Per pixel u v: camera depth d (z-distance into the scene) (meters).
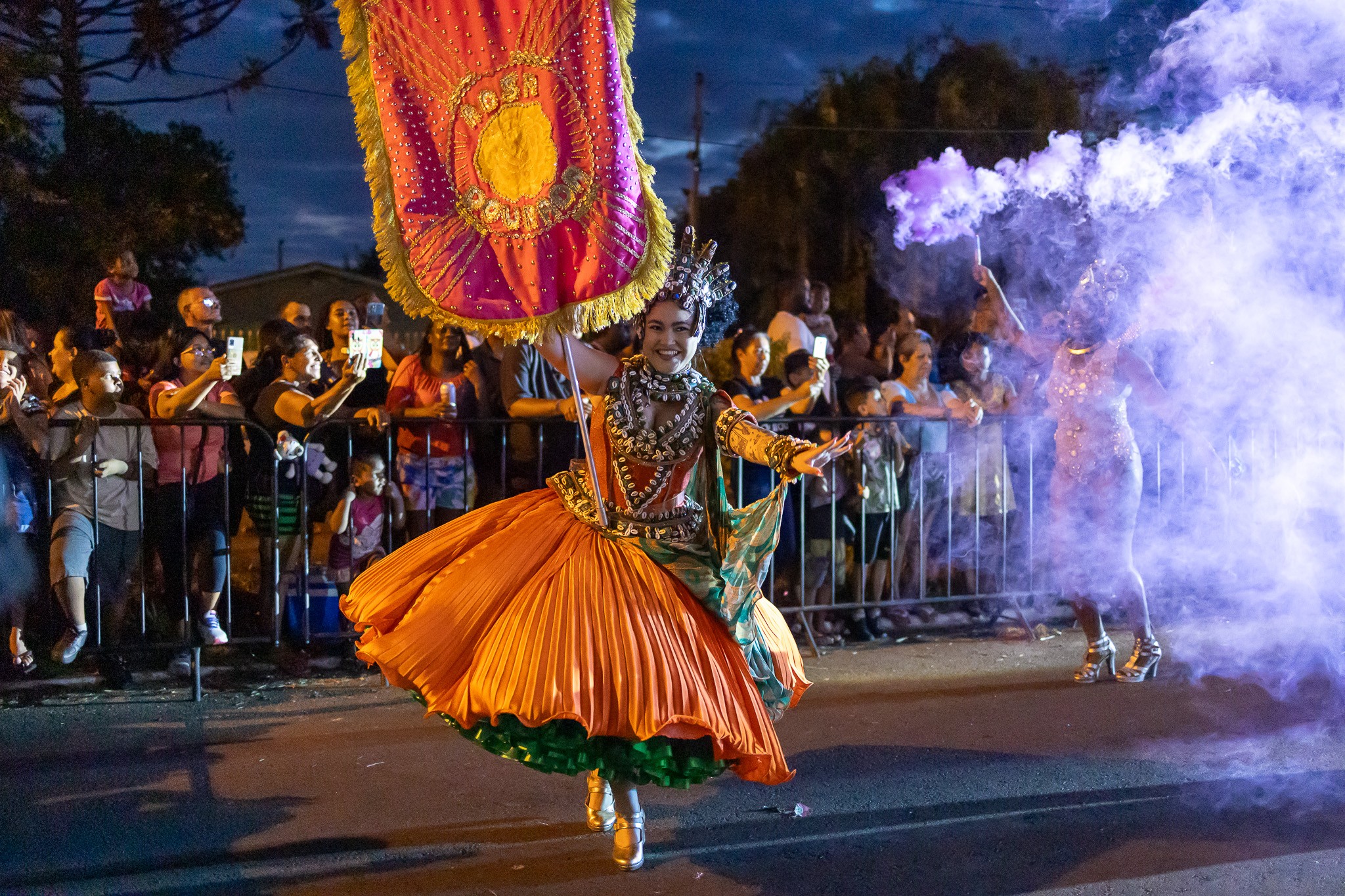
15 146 9.41
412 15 3.34
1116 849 3.62
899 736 4.76
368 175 3.35
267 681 5.54
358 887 3.33
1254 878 3.40
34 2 9.33
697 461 3.42
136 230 9.82
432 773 4.27
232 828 3.74
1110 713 5.11
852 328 7.75
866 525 6.56
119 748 4.55
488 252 3.35
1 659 5.38
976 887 3.35
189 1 9.86
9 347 5.14
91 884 3.34
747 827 3.79
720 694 3.13
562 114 3.30
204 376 5.23
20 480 5.13
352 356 5.36
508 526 3.46
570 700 2.94
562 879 3.39
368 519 5.76
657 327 3.40
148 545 5.54
